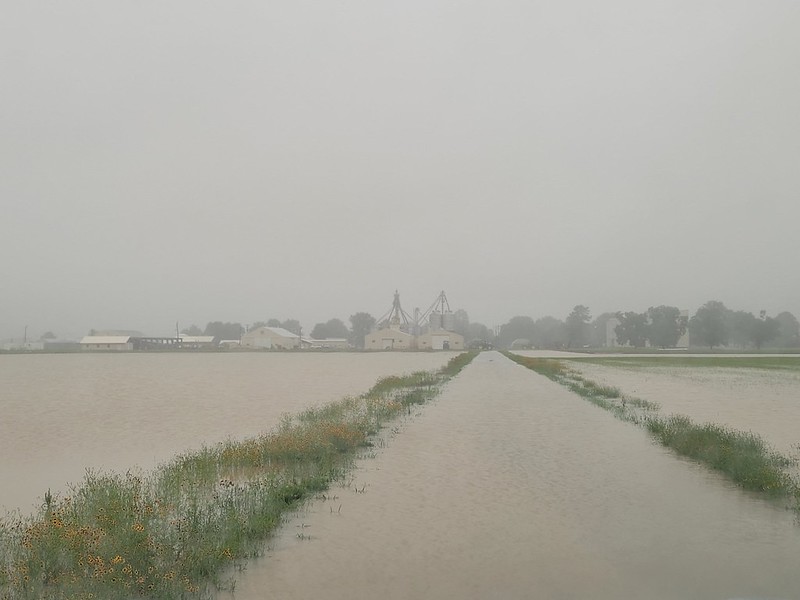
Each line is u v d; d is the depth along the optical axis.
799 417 26.12
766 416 26.50
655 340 189.00
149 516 10.02
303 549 9.73
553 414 27.36
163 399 37.25
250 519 10.68
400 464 16.38
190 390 44.03
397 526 10.91
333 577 8.58
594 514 11.62
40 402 35.66
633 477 14.80
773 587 8.16
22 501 13.43
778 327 172.38
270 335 188.75
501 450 18.47
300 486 13.29
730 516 11.45
